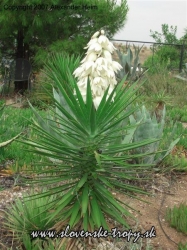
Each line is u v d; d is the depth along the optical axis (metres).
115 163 3.24
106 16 12.72
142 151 5.07
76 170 3.23
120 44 17.72
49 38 12.73
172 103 10.05
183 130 7.22
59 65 7.14
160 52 19.39
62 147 3.04
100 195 3.28
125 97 3.10
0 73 13.45
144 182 5.00
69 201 3.19
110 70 3.23
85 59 3.30
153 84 11.29
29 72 12.93
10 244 3.54
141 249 3.56
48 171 3.23
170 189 4.95
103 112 2.99
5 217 3.74
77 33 12.90
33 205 3.68
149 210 4.34
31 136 5.95
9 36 13.27
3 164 5.30
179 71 17.08
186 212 4.01
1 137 5.90
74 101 2.94
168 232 3.92
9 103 11.10
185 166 5.50
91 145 3.08
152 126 5.07
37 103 10.14
